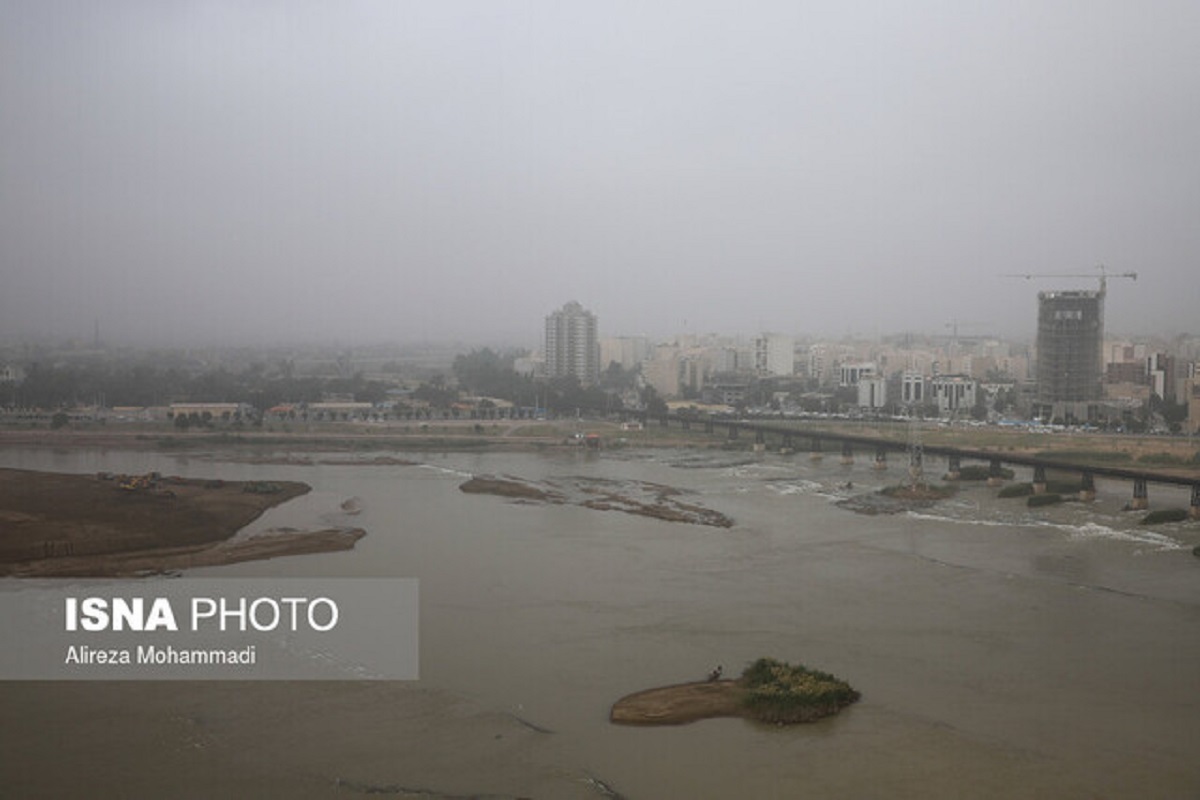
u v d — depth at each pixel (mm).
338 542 131625
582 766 64000
